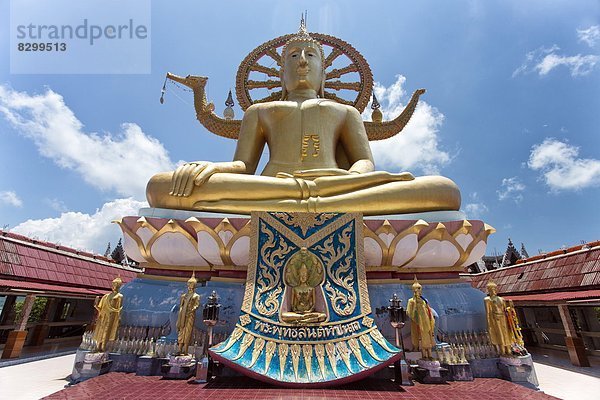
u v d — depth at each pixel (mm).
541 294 11945
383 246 7645
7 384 6918
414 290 6582
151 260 8047
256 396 5109
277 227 7375
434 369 6090
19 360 9453
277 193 8445
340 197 8375
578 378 8070
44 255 11781
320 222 7426
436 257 7840
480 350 6828
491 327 6867
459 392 5508
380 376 6273
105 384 5734
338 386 5664
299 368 5809
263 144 11656
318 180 8680
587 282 10148
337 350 6043
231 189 8391
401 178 8922
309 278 6957
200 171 8633
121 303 7035
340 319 6422
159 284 7727
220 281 7676
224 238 7586
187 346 6406
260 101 13805
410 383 5883
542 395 5383
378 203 8344
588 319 13234
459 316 7215
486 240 8117
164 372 6223
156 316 7145
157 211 8281
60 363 9484
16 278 10242
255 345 6109
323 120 10938
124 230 8055
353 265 7023
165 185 8609
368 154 11047
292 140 10695
